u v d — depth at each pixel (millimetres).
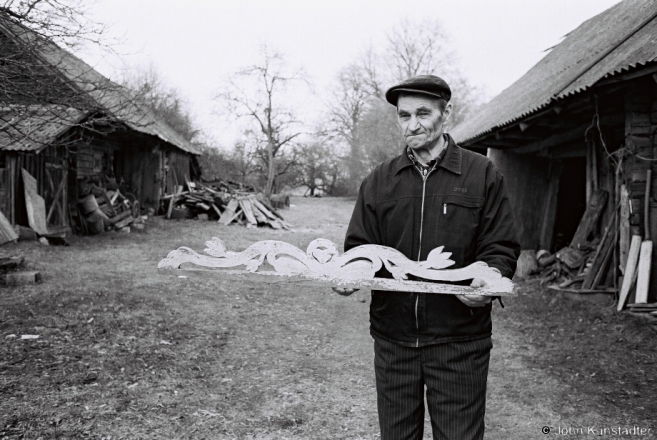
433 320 1858
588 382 4113
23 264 7676
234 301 6840
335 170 45031
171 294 6773
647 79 5477
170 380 3932
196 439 3078
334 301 7305
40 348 4305
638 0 9297
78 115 5754
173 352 4566
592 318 5820
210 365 4359
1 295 6047
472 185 1887
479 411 1879
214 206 18891
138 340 4762
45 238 10406
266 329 5664
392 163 2045
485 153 12766
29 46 4785
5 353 4121
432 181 1923
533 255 8945
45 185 11141
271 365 4477
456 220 1881
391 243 1994
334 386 4035
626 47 6137
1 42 4785
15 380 3633
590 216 7770
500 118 8430
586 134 7176
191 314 5926
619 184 6414
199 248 11508
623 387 4008
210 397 3705
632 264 5906
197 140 37281
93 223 12672
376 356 2016
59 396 3453
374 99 37719
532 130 8367
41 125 5246
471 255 1911
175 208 18750
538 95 7555
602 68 5883
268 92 36406
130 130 14047
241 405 3611
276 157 39188
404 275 1848
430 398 1900
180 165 22016
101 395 3527
